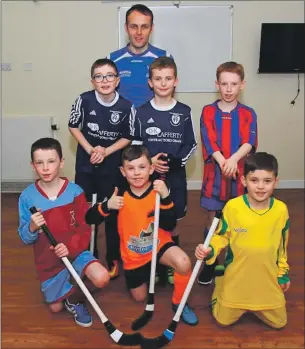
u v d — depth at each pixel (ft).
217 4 12.66
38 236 6.36
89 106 7.46
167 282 7.80
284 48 12.57
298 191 13.57
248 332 6.49
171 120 7.42
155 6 12.68
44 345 6.20
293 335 6.42
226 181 7.66
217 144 7.55
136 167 6.31
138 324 6.54
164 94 7.26
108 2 12.63
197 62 13.02
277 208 6.07
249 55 12.98
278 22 12.77
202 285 7.78
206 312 6.99
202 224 10.73
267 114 13.44
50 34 12.86
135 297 7.20
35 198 6.39
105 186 7.80
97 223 6.69
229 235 6.27
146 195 6.61
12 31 12.83
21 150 13.32
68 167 13.76
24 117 13.17
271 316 6.43
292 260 8.73
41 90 13.26
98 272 6.39
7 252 9.11
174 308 6.79
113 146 7.53
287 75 13.14
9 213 11.60
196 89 13.19
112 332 6.19
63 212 6.44
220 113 7.60
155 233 6.33
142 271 6.83
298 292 7.57
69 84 13.21
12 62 13.05
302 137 13.62
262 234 6.04
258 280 6.19
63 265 6.52
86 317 6.63
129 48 8.42
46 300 6.75
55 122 13.47
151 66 7.23
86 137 7.73
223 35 12.85
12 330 6.54
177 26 12.79
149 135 7.49
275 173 5.83
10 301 7.29
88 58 13.02
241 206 6.09
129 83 8.38
